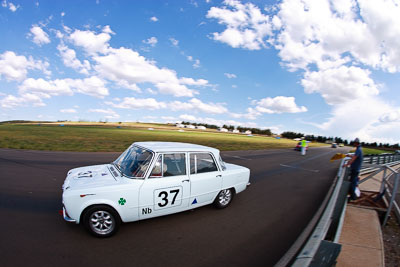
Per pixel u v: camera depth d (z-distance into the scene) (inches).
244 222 168.1
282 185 303.0
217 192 181.0
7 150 467.5
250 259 118.9
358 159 210.4
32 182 239.9
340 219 109.6
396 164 767.1
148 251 119.9
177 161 156.4
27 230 134.0
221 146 920.3
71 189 124.6
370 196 241.1
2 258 105.7
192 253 121.0
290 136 5280.5
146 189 137.1
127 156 165.2
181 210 157.9
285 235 151.3
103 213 129.0
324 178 376.2
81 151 518.0
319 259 54.8
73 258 109.3
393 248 140.9
